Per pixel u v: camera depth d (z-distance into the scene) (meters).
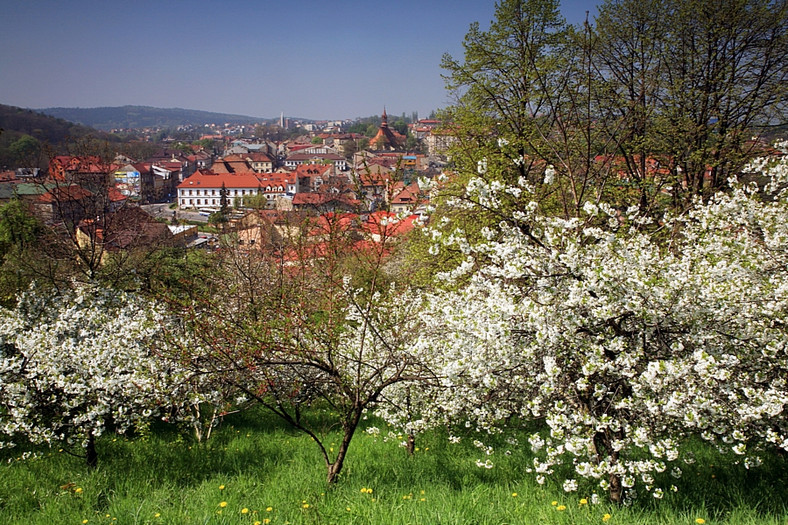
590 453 6.15
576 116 12.83
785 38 15.94
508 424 10.50
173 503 6.62
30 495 6.87
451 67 19.28
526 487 6.99
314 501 6.50
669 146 16.78
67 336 9.04
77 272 16.19
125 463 8.23
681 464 7.77
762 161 8.94
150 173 129.88
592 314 6.09
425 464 8.29
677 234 10.09
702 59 16.98
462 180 16.66
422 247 15.25
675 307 5.88
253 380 7.68
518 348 6.54
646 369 5.75
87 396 8.11
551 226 6.86
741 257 7.50
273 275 12.15
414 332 7.79
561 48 18.42
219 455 9.01
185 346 7.68
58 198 19.00
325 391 8.51
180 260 21.45
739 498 6.24
